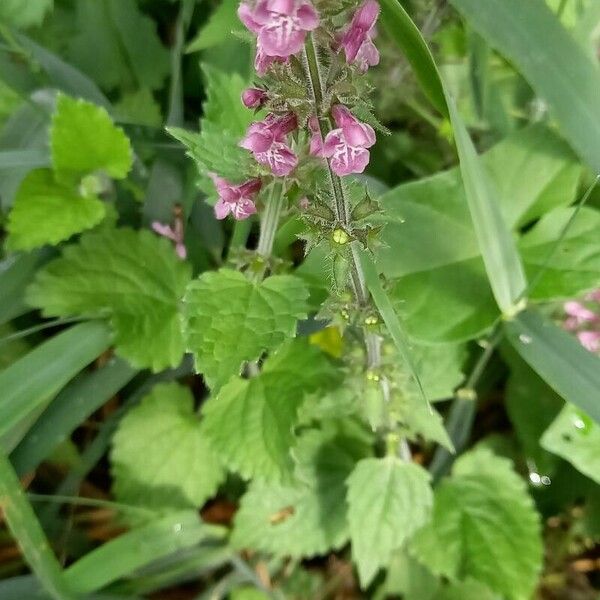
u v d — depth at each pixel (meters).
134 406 0.19
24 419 0.16
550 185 0.18
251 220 0.17
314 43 0.11
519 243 0.18
